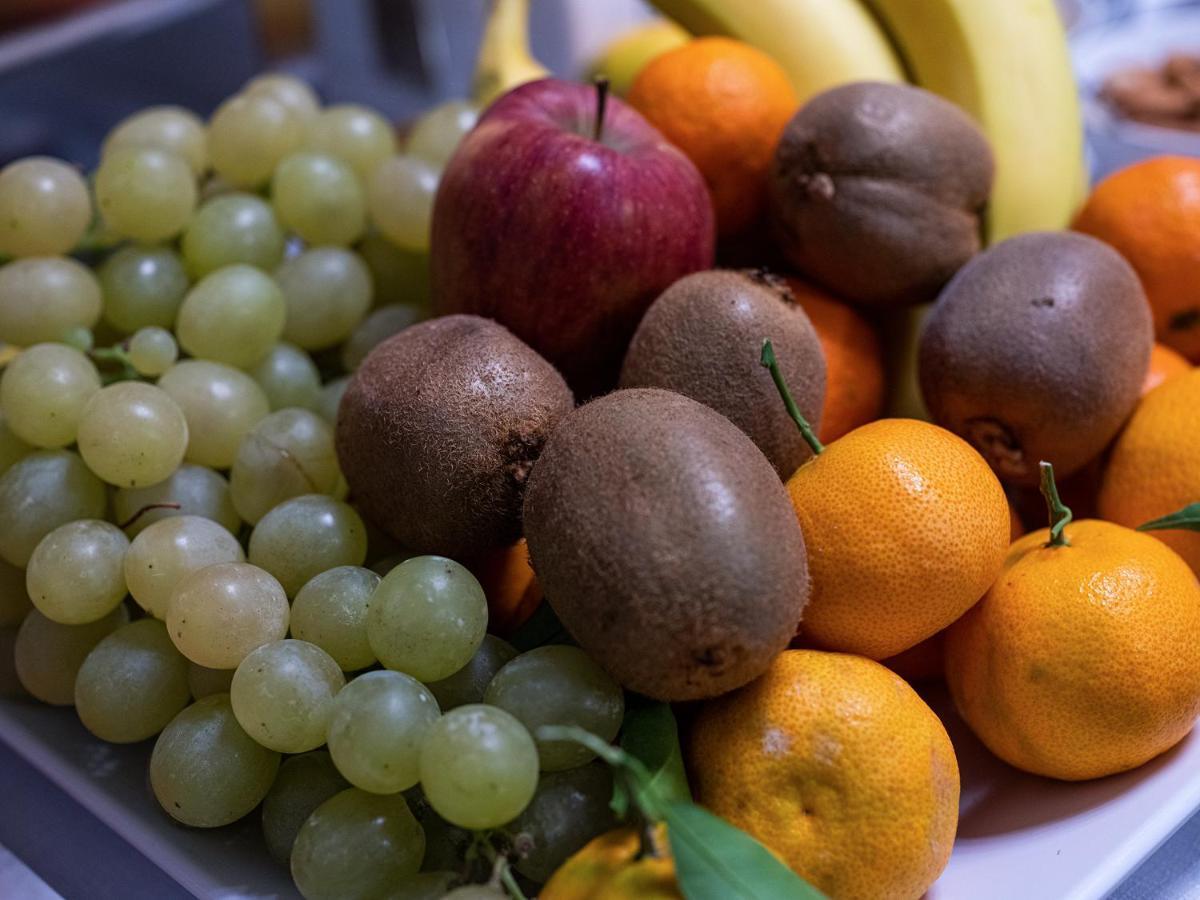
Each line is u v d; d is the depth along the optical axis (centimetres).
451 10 62
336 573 24
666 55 34
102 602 25
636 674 21
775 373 23
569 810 22
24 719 27
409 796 23
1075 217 35
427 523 25
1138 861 23
